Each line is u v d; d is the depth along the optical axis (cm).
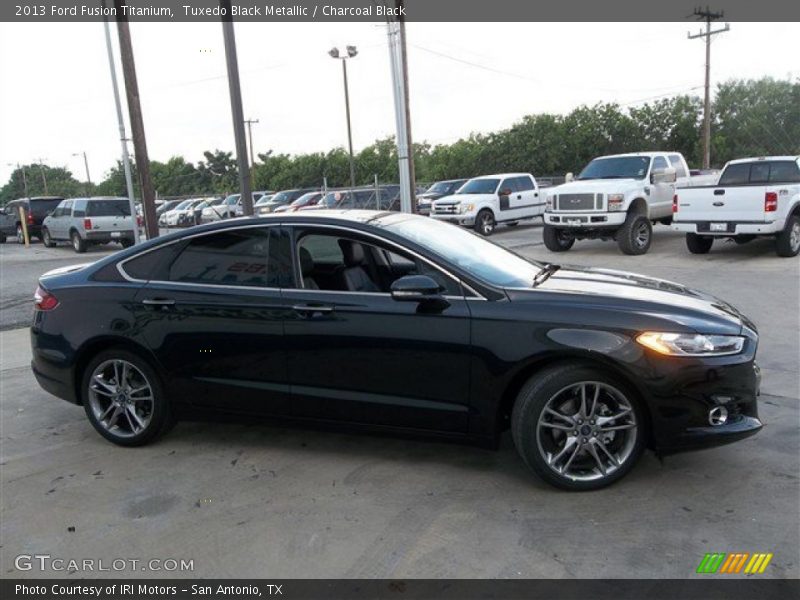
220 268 454
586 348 365
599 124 5256
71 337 479
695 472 402
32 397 622
